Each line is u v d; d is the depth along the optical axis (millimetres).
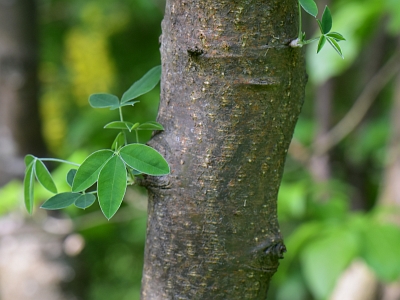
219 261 967
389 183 1901
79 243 2047
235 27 936
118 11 2688
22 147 2090
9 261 1948
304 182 1961
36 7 2143
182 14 948
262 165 960
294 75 955
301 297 2607
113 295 3092
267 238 973
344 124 2539
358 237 1503
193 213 963
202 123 954
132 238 2688
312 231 1602
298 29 955
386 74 2496
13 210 1925
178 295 977
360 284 1785
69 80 2725
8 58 2041
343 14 1831
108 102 1012
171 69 963
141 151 936
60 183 1585
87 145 2342
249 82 942
